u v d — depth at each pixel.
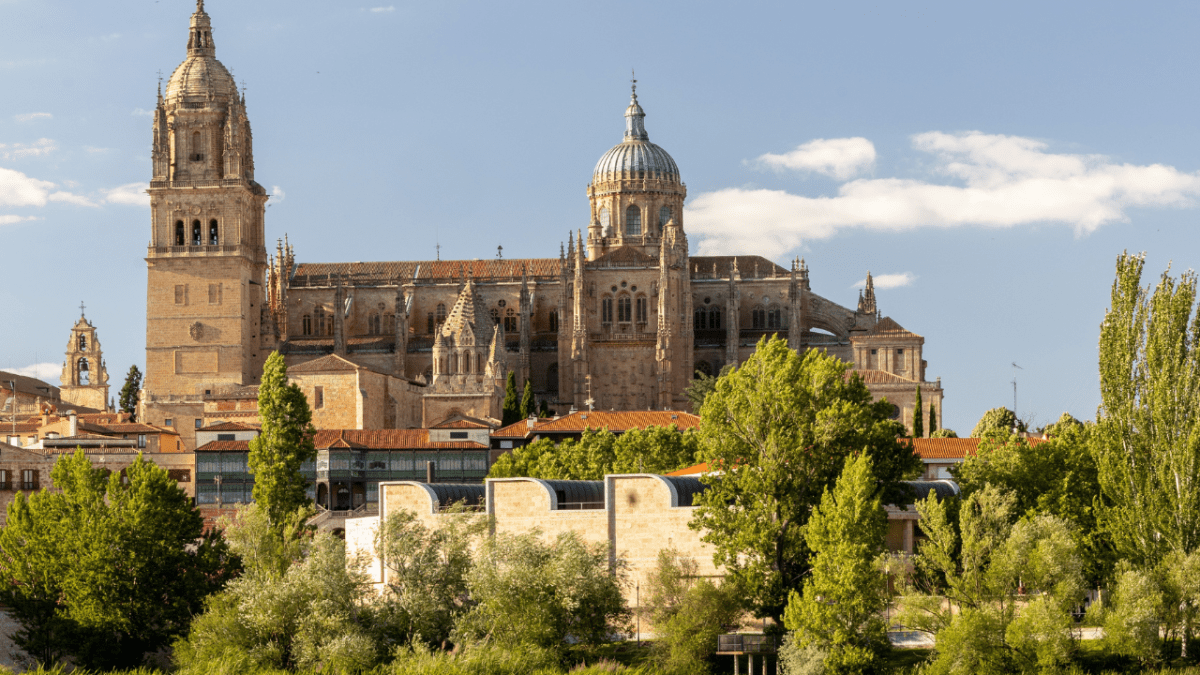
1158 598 99.31
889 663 99.56
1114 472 109.38
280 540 113.06
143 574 110.62
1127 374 109.56
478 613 99.50
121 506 112.69
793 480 109.50
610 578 100.56
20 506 115.81
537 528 103.94
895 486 112.25
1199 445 106.25
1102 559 110.00
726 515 106.94
